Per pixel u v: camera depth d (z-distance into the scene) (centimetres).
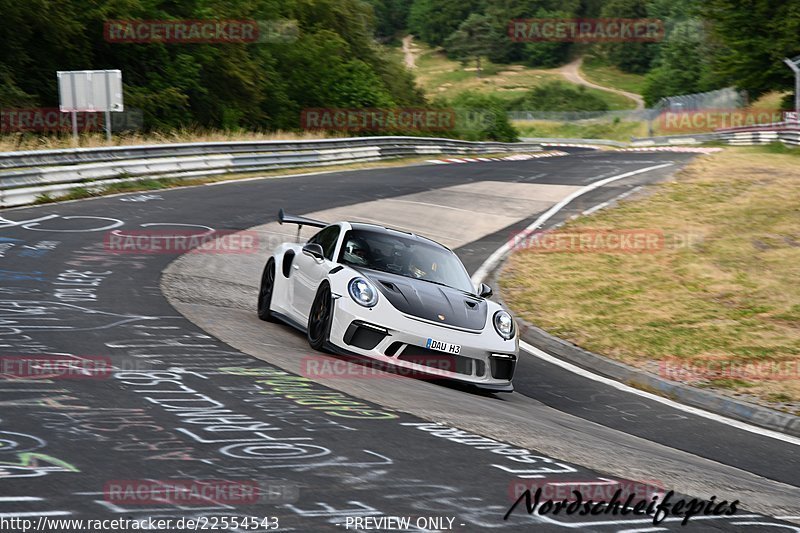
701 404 2856
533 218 7131
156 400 1808
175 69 13375
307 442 1603
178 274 3866
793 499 1736
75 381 1906
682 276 4897
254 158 9131
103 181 6800
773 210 6781
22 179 5825
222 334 2675
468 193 8400
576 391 2881
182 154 8081
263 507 1230
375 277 2672
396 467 1507
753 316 4041
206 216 5856
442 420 1936
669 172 10306
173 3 14000
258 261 4534
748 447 2336
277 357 2414
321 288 2678
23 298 2952
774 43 18862
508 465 1625
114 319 2727
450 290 2795
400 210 7075
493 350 2541
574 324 3900
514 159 13800
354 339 2508
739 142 16675
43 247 4178
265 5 17425
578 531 1284
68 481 1270
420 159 12862
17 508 1146
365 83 17500
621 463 1803
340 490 1345
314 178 8994
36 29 11156
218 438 1571
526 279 4875
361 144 11538
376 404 2000
